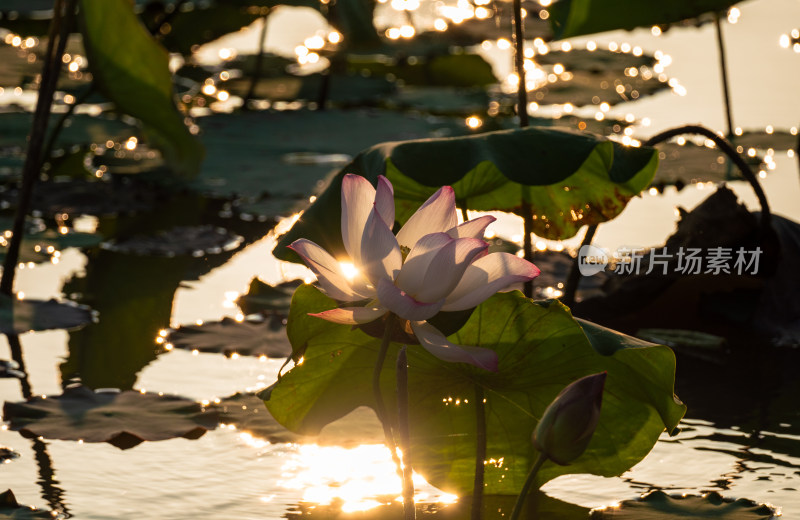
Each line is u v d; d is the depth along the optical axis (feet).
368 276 6.94
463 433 8.78
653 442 8.60
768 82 29.94
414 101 31.73
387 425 7.35
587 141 10.42
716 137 13.69
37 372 12.71
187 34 34.14
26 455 10.23
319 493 9.52
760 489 9.67
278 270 17.47
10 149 24.81
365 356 8.50
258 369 12.94
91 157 25.77
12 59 31.60
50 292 16.03
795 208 18.98
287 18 46.50
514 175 9.97
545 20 43.73
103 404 11.37
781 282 14.82
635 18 13.34
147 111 18.19
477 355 6.92
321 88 31.12
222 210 21.43
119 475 9.81
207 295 16.01
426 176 9.95
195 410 11.26
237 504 9.23
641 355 7.95
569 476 9.97
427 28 44.04
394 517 9.00
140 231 19.70
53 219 20.11
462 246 6.71
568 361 8.25
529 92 31.99
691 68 32.55
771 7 41.32
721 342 14.10
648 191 21.65
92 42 16.98
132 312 15.17
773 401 12.12
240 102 31.89
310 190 21.61
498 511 9.16
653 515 8.73
